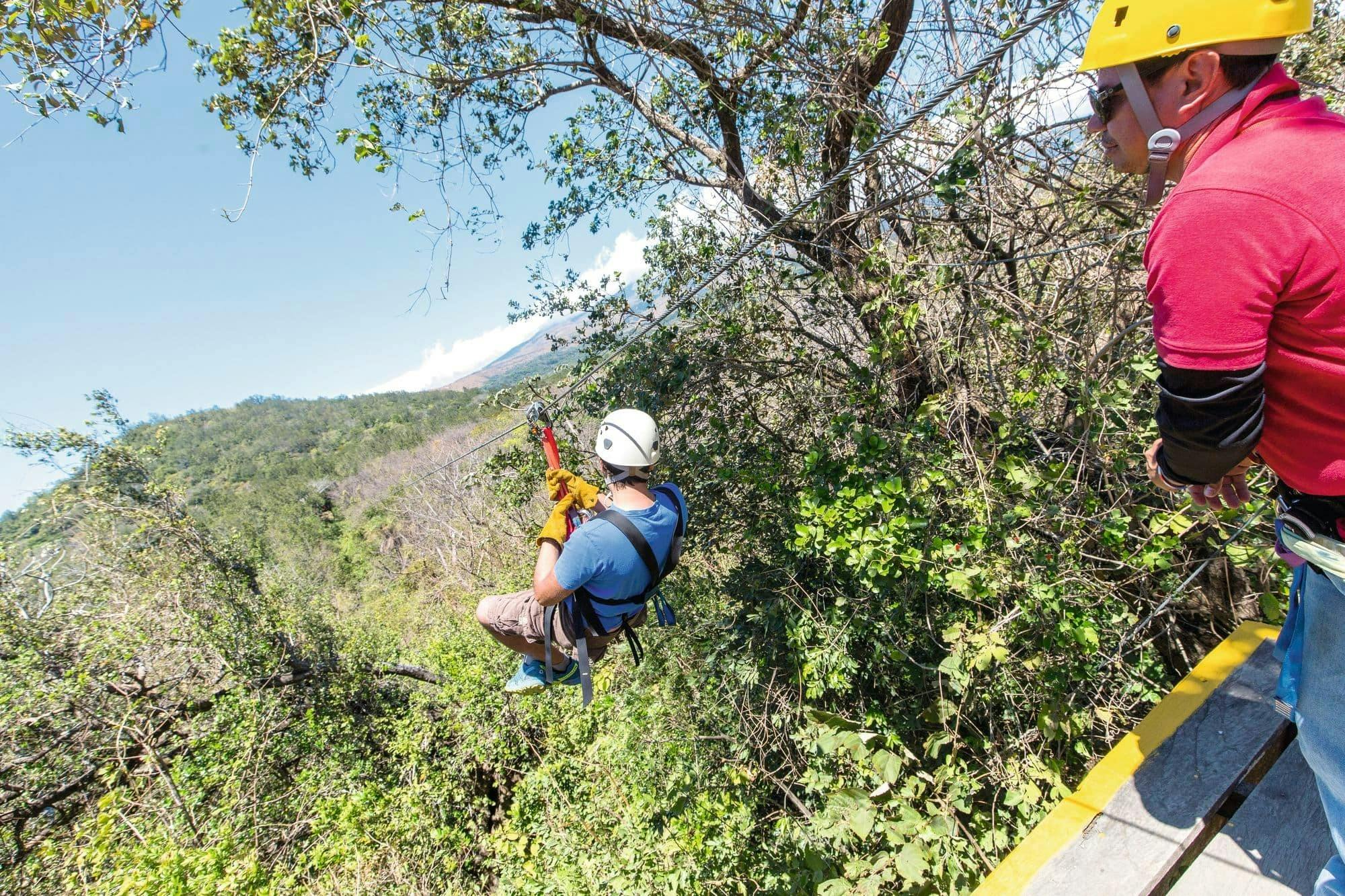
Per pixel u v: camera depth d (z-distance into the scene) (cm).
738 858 555
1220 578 407
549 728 928
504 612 320
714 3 463
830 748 334
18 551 1102
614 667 832
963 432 409
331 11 422
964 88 361
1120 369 378
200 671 1137
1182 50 102
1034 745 430
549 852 741
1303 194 89
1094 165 383
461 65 527
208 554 1245
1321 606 113
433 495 2416
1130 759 176
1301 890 135
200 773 970
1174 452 116
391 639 1599
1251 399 99
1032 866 157
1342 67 398
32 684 980
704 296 600
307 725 1124
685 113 568
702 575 723
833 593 512
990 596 376
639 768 673
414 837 862
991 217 398
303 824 957
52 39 365
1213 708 182
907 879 331
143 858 732
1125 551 386
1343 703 111
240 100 479
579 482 294
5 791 970
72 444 1172
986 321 403
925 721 478
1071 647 374
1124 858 153
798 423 593
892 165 413
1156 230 105
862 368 502
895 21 448
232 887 687
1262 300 93
